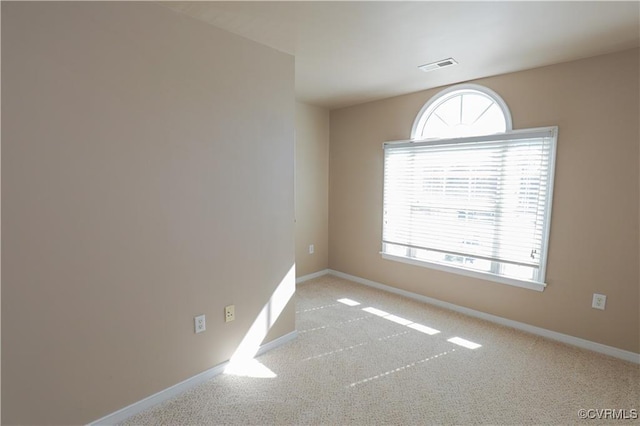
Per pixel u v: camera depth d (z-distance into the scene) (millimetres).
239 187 2111
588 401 1864
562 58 2365
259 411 1776
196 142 1870
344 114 4035
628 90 2184
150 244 1729
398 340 2588
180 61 1769
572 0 1611
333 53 2314
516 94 2674
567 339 2545
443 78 2869
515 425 1685
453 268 3164
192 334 1950
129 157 1618
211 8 1706
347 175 4070
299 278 4102
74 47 1424
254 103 2145
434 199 3244
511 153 2711
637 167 2178
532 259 2674
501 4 1657
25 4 1299
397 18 1806
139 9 1604
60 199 1430
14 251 1337
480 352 2404
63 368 1500
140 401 1760
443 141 3098
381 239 3766
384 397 1895
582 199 2406
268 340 2400
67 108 1421
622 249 2273
